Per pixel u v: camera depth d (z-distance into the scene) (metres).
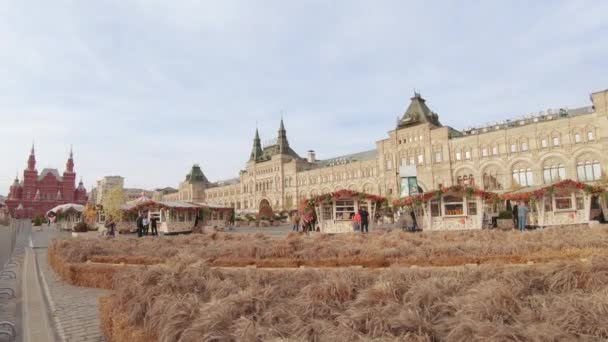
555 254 12.09
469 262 12.29
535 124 60.84
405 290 6.21
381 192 81.94
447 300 5.80
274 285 7.10
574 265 6.61
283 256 14.81
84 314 10.24
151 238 22.42
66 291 13.27
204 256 15.17
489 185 65.12
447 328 4.90
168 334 5.16
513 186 61.97
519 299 5.68
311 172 103.94
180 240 20.39
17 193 148.50
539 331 4.31
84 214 59.59
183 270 8.16
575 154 56.47
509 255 12.52
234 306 5.61
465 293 6.15
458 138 69.88
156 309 5.84
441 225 33.19
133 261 15.23
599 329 4.43
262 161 124.88
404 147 77.81
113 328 6.82
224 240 19.73
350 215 36.12
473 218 32.19
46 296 12.46
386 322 4.94
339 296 6.34
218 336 4.74
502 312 5.11
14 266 20.33
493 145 65.38
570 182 32.59
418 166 74.81
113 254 16.80
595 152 54.69
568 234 15.77
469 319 4.72
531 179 60.72
